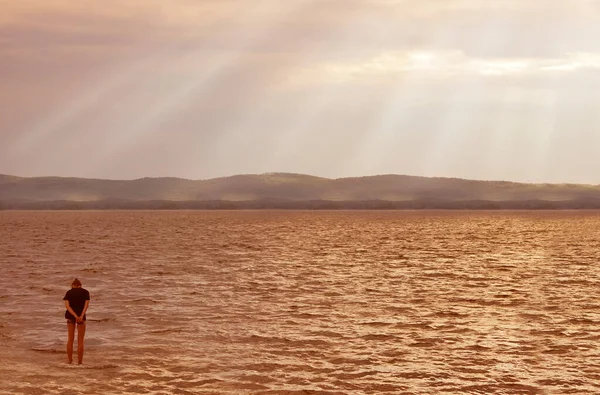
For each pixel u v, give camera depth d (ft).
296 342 58.59
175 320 68.54
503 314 72.18
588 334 61.82
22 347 56.44
